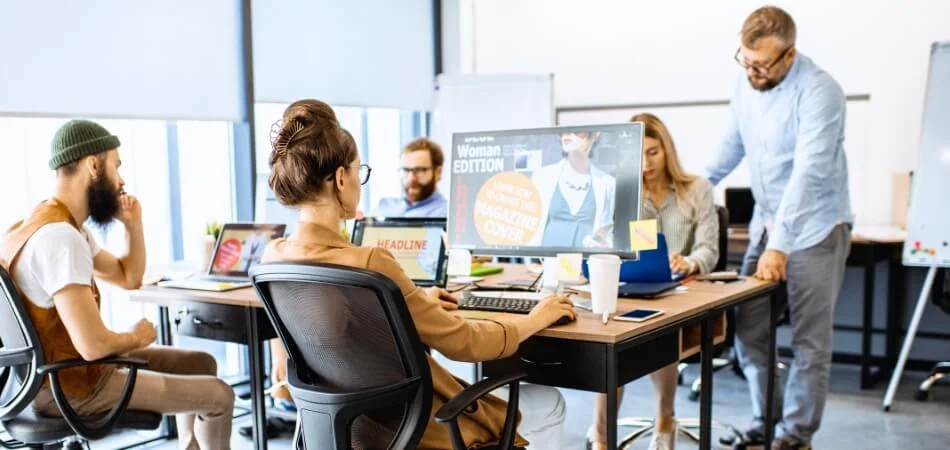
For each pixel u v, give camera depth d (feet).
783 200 9.84
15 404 6.86
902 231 14.19
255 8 14.14
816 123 9.69
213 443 7.91
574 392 13.41
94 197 7.50
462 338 5.53
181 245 13.57
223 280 9.20
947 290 13.04
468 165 8.45
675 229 9.78
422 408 5.38
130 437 11.28
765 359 10.43
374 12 16.79
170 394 7.45
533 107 16.74
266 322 8.18
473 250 8.36
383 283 4.99
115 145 7.63
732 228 15.34
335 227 5.61
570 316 6.56
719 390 13.73
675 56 16.48
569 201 7.89
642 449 10.64
